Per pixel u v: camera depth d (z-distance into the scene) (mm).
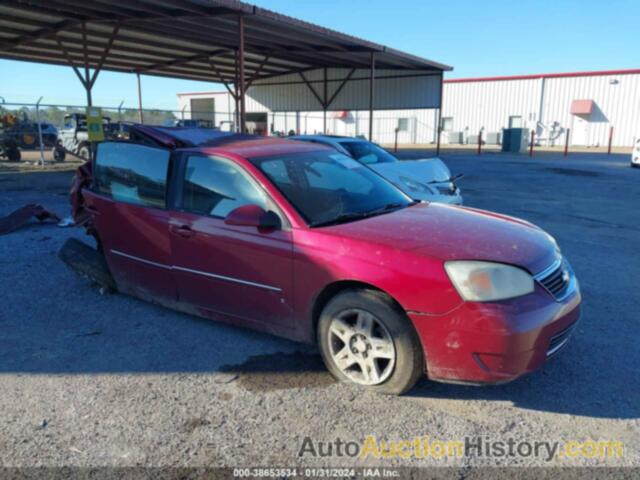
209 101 44781
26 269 6242
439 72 24781
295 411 3252
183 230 4203
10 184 14758
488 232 3604
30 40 17234
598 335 4328
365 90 26766
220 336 4359
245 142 4613
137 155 4719
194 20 14672
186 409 3283
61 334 4430
